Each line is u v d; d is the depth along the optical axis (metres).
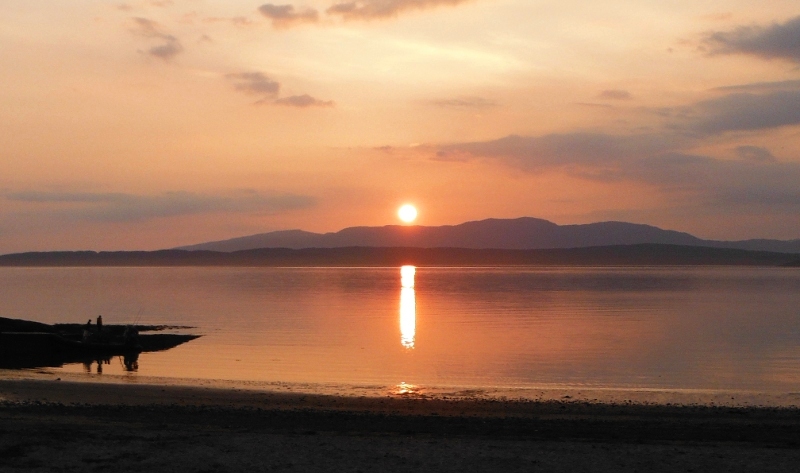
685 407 23.84
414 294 122.62
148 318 72.31
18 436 17.08
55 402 23.42
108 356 41.12
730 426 20.30
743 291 129.50
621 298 106.81
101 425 18.94
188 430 18.56
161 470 14.59
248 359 39.88
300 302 99.88
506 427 19.98
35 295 119.88
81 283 178.75
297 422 20.41
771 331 57.78
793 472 14.88
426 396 26.45
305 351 43.91
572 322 66.38
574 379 33.00
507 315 74.94
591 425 20.36
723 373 35.25
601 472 14.86
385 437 17.94
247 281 197.38
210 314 77.25
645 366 37.69
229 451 16.03
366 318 71.31
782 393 27.89
